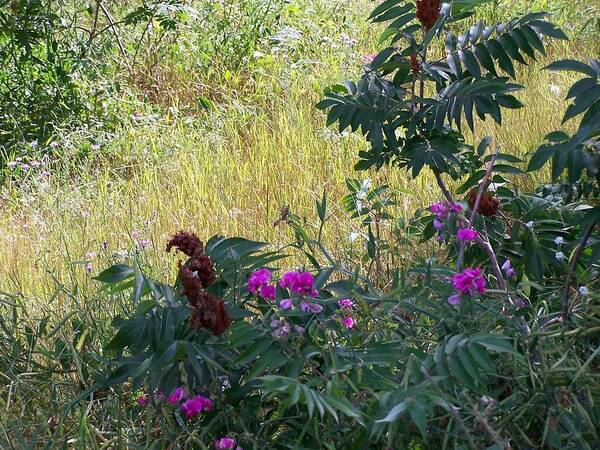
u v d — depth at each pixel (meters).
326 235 5.91
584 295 3.51
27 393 4.09
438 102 4.23
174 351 3.19
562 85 8.93
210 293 3.50
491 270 4.54
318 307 3.20
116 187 7.55
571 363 3.25
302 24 11.05
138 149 8.28
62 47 9.27
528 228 4.36
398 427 3.02
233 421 3.30
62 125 8.59
